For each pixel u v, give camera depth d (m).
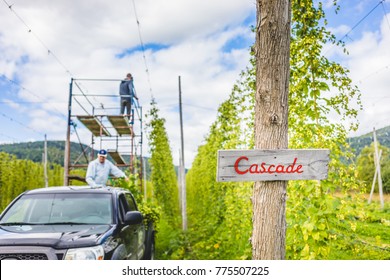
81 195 5.50
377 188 36.66
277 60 2.80
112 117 11.88
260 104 2.85
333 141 4.55
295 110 4.80
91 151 13.73
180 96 17.70
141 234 6.71
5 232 4.46
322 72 4.73
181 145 17.12
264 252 2.74
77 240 4.18
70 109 11.47
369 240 8.05
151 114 15.93
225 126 11.52
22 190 24.02
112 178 9.77
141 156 14.10
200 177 20.53
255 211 2.85
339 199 4.29
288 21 2.87
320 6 4.86
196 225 16.09
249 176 2.76
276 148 2.79
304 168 2.79
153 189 15.88
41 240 4.08
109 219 5.14
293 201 4.64
